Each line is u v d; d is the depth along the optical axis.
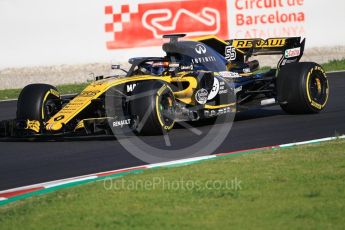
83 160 27.86
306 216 18.11
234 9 63.69
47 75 63.44
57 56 64.25
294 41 40.00
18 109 33.62
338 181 21.67
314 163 24.59
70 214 19.17
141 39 63.56
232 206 19.36
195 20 63.25
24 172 26.22
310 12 65.81
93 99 31.89
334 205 19.00
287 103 37.47
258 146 29.70
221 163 25.48
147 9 63.31
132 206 19.77
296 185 21.39
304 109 37.53
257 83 38.50
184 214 18.72
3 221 18.83
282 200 19.75
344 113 38.19
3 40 63.50
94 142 31.84
